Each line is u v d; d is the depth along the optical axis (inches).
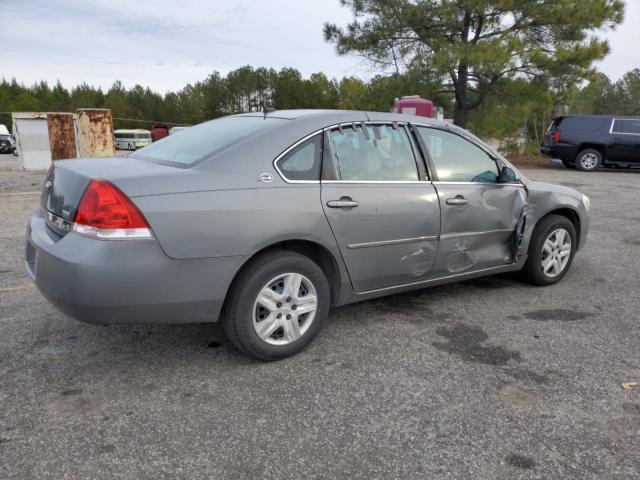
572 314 161.5
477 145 165.9
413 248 146.7
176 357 130.0
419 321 154.7
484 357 131.4
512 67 658.2
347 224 131.7
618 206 374.3
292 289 126.5
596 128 638.5
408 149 148.9
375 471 88.7
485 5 639.8
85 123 548.7
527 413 106.4
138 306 108.5
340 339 141.6
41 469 88.2
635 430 101.1
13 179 502.9
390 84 708.7
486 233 164.4
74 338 140.3
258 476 87.2
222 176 117.0
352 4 720.3
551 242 184.7
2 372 121.3
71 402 109.0
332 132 135.0
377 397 112.0
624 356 132.7
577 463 91.4
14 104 2763.3
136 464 89.7
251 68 2659.9
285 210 121.3
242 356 130.8
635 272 208.4
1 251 228.7
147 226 107.0
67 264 105.0
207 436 97.7
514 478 87.4
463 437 98.3
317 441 96.7
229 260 115.3
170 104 2837.1
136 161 133.4
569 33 665.6
